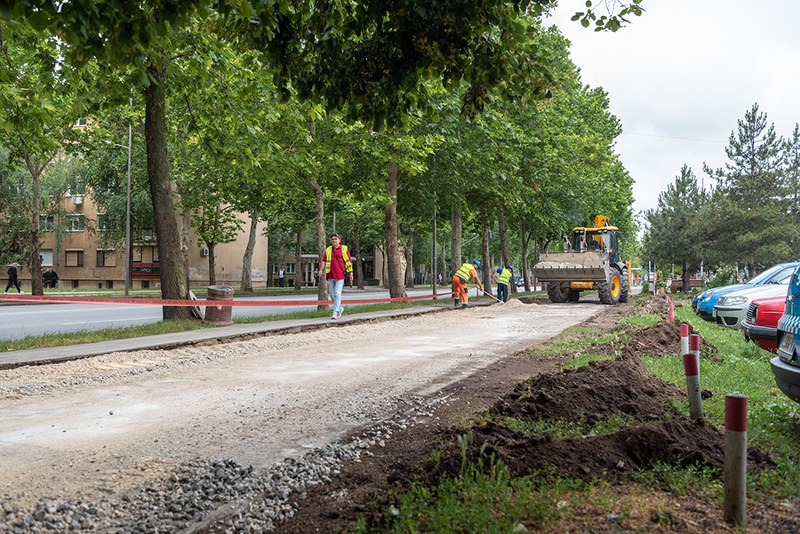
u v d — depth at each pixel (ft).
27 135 41.47
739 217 121.08
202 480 13.94
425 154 68.03
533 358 31.99
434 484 12.82
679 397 22.03
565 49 100.78
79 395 22.95
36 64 36.73
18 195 120.47
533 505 11.39
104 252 162.50
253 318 52.80
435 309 68.74
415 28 17.56
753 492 12.96
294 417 19.81
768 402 22.54
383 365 30.17
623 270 90.27
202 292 112.06
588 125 121.19
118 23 13.48
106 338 36.73
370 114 19.97
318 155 64.49
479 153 76.69
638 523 11.14
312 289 168.45
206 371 28.35
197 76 44.09
